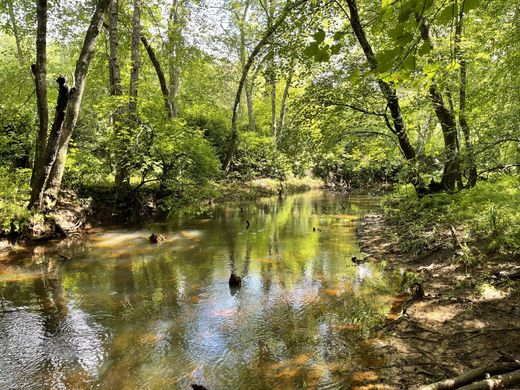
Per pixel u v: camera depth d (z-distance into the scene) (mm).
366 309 6199
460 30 10664
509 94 10055
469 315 5391
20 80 15906
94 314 6363
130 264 9211
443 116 12562
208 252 10320
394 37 1998
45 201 11586
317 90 12508
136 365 4824
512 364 3883
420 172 12992
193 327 5844
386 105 12734
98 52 19562
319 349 5035
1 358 5016
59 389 4367
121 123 14359
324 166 32656
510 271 6395
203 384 4387
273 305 6609
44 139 11125
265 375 4512
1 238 10312
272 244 11195
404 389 4027
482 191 11500
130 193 15047
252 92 29703
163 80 20328
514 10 9375
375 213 16609
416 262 8406
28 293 7320
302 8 11945
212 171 17125
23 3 16281
